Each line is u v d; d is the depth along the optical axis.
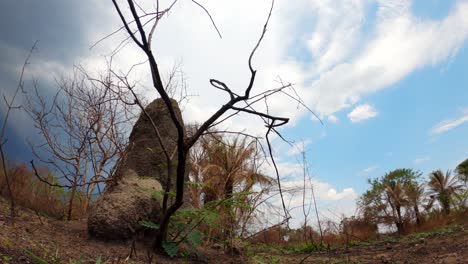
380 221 16.77
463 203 19.47
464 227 11.72
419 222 17.52
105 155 6.82
